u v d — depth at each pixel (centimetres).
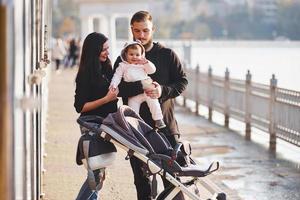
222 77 2047
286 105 1552
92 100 809
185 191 733
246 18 15875
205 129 1939
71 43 5281
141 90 811
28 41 670
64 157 1404
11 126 490
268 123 1647
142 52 802
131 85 809
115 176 1202
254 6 15838
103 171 800
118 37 12525
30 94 686
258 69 4178
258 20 15662
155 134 773
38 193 931
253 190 1145
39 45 944
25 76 616
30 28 711
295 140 1513
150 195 847
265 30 15475
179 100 2819
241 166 1365
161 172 736
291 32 14988
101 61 828
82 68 811
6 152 462
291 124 1529
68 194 1069
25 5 623
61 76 4253
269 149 1588
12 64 496
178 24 15975
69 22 11256
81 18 4019
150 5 3884
